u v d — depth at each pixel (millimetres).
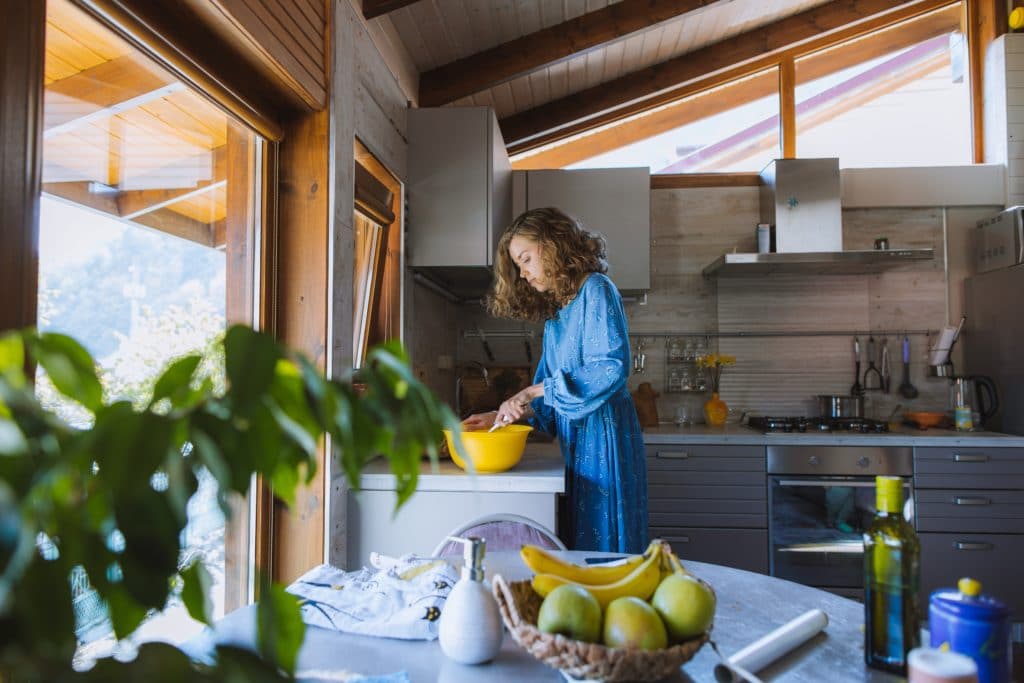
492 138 2672
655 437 3107
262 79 1538
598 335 1809
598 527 1818
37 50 837
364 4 2119
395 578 1032
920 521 2953
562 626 667
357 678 763
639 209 3361
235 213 1556
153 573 277
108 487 275
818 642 879
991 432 3141
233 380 304
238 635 896
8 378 317
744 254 3355
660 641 650
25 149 817
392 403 358
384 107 2340
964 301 3588
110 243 1077
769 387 3695
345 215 1852
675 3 2961
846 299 3664
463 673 799
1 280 782
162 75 1224
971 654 652
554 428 2121
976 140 3709
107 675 292
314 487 1696
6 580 241
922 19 3828
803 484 2996
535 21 2906
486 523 1410
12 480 284
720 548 3062
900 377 3611
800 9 3736
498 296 2105
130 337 1128
